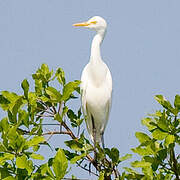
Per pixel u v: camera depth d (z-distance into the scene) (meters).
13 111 9.66
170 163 9.55
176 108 9.36
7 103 10.46
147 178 9.34
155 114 9.66
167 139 8.87
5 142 8.84
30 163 8.62
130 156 10.38
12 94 10.48
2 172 8.77
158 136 9.02
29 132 9.78
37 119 10.79
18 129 10.14
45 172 8.62
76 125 11.05
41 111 11.06
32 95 10.42
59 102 10.30
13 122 9.77
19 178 8.56
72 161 9.74
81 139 10.38
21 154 8.79
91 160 10.59
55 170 8.42
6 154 8.65
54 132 10.41
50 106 11.14
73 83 10.21
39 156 8.73
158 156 9.28
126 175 9.78
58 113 10.11
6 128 9.12
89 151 10.44
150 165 9.41
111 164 10.35
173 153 9.44
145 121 9.62
